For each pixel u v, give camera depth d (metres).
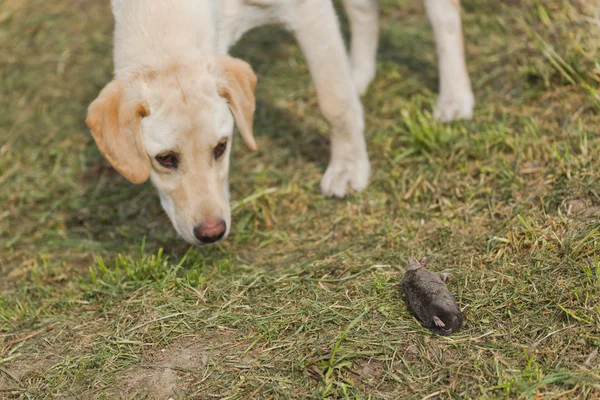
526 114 2.35
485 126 2.34
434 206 2.19
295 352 1.92
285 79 2.64
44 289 2.19
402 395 1.85
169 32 2.04
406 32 2.71
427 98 2.47
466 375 1.86
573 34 2.47
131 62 2.03
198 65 2.03
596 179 2.11
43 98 2.69
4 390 1.96
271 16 2.19
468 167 2.25
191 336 1.98
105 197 2.42
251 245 2.22
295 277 2.07
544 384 1.83
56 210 2.40
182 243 2.25
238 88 2.06
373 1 2.49
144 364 1.95
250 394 1.88
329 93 2.22
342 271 2.07
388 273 2.04
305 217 2.26
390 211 2.22
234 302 2.03
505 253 2.03
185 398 1.89
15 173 2.50
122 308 2.05
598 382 1.82
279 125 2.50
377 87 2.55
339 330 1.95
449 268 2.03
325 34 2.19
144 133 2.01
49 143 2.56
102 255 2.26
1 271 2.27
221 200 2.05
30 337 2.05
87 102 2.66
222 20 2.14
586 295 1.92
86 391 1.93
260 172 2.38
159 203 2.38
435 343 1.91
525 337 1.90
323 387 1.87
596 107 2.28
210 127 2.01
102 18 2.93
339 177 2.28
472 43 2.61
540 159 2.22
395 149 2.35
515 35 2.58
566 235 2.03
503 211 2.13
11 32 2.90
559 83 2.40
